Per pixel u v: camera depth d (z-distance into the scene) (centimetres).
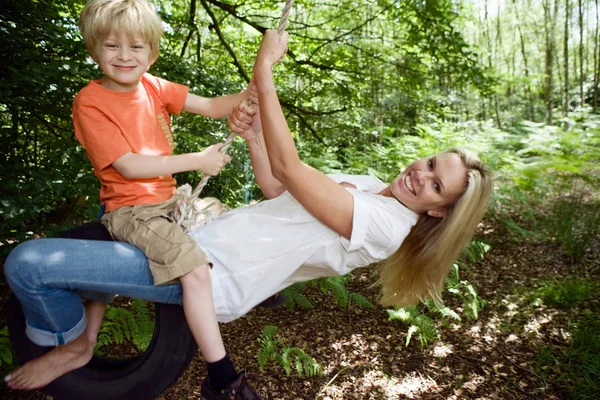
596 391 351
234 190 674
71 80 326
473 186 162
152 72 423
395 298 186
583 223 605
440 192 164
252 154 186
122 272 139
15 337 149
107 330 376
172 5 690
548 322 454
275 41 146
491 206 670
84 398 154
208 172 157
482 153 720
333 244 159
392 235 155
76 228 154
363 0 646
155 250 140
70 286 135
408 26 613
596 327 424
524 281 550
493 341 433
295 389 375
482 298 514
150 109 162
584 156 646
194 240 147
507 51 1599
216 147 166
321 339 436
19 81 289
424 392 370
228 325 455
